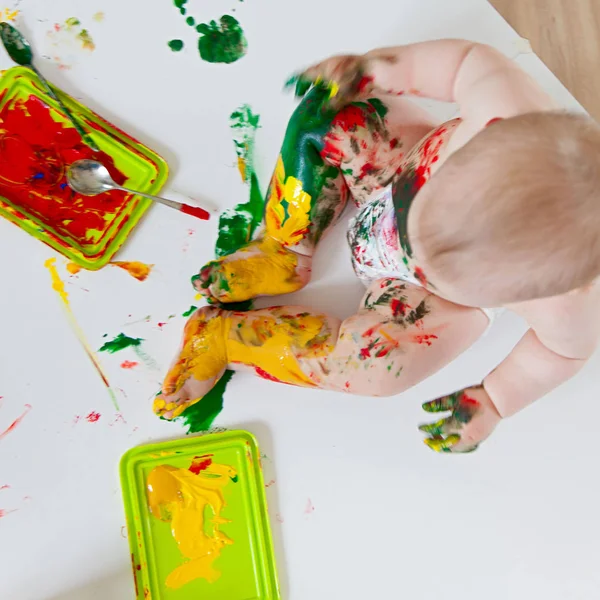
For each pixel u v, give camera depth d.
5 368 0.96
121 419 0.97
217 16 1.04
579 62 1.25
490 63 0.70
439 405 0.88
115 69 1.01
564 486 1.05
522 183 0.49
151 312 1.00
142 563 0.94
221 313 0.95
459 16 1.06
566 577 1.03
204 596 0.95
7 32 0.98
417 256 0.58
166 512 0.96
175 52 1.03
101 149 0.99
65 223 0.97
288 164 0.91
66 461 0.96
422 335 0.86
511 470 1.04
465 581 1.01
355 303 1.04
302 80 0.76
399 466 1.03
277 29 1.05
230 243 1.02
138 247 1.00
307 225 0.95
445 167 0.53
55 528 0.94
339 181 0.93
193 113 1.03
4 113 0.96
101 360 0.98
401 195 0.77
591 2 1.27
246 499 0.98
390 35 1.06
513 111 0.68
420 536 1.02
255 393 1.01
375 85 0.74
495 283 0.54
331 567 0.99
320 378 0.90
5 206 0.94
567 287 0.53
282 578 0.98
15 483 0.94
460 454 1.04
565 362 0.81
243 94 1.04
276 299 1.03
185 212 0.99
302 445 1.01
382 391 0.87
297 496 1.00
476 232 0.51
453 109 1.03
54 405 0.96
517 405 0.86
